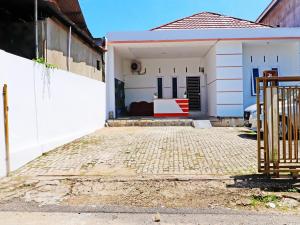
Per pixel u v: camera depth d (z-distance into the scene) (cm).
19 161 677
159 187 554
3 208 469
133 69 2002
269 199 491
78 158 759
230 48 1520
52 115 872
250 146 885
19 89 690
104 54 1535
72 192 537
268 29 1502
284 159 583
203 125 1379
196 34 1512
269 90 573
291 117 570
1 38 1010
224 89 1520
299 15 1802
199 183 568
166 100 1594
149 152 817
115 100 1688
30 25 1006
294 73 1590
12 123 657
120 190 543
